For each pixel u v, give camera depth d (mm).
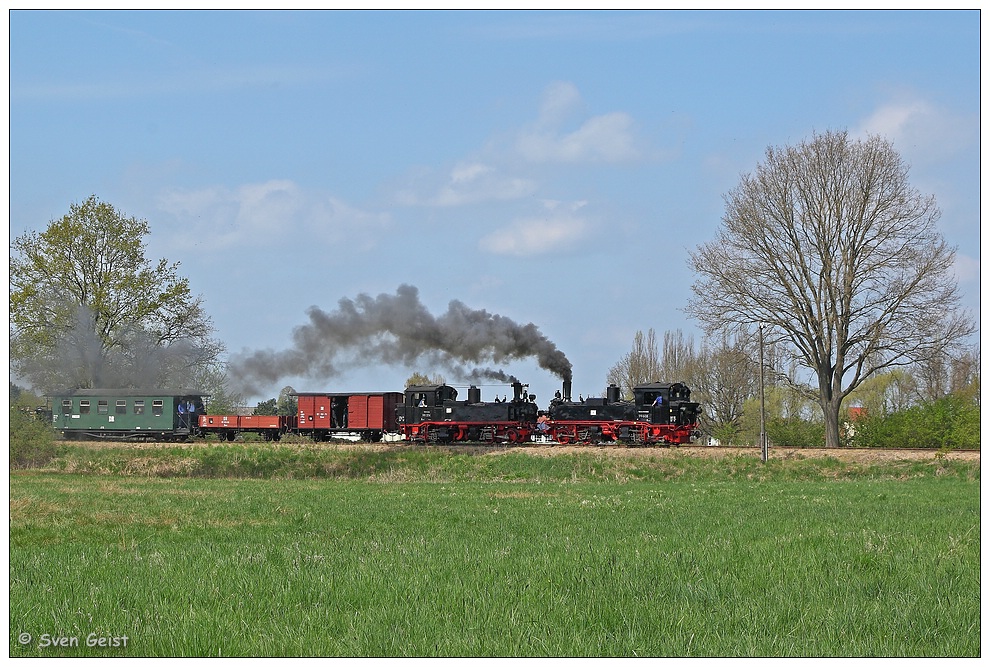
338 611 14148
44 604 14773
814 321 53688
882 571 16703
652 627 13312
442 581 16234
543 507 29859
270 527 24781
